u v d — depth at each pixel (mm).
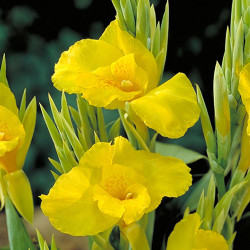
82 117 823
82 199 775
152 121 773
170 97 779
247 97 785
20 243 854
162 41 822
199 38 1964
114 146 787
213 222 817
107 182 789
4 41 1951
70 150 823
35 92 1910
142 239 809
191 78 1968
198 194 889
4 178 853
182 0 1948
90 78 807
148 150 812
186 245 801
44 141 1860
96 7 2033
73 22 2051
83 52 816
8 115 831
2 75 840
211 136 817
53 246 801
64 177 778
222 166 820
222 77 798
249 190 824
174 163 786
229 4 1925
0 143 819
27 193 858
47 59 1953
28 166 1839
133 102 784
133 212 765
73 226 767
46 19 2029
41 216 1784
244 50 799
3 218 1837
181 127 773
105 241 810
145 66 814
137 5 819
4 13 2004
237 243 892
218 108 805
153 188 780
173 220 895
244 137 819
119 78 814
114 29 820
